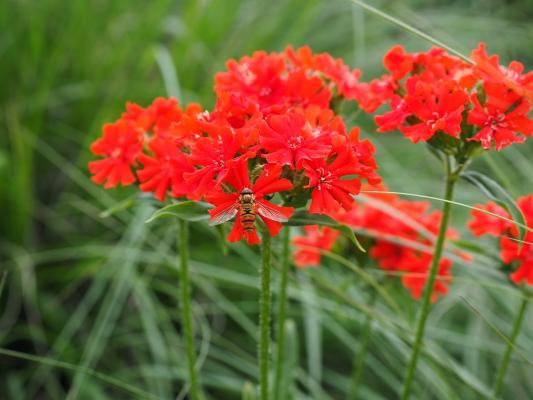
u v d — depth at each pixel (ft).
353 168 1.02
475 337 1.53
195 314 1.62
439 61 1.13
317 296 1.47
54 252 1.62
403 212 1.28
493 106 1.07
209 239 1.70
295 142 1.02
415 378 1.50
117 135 1.14
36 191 1.80
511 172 1.80
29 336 1.60
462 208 1.75
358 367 1.32
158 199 1.12
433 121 1.08
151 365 1.56
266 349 1.13
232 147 1.02
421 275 1.25
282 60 1.13
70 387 1.57
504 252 1.19
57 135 1.81
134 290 1.55
